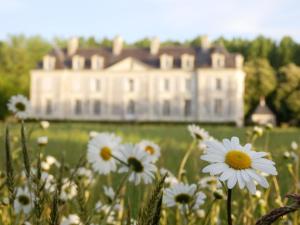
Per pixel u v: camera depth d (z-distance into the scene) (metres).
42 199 1.21
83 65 64.50
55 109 64.12
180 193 2.06
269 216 0.97
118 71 63.16
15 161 2.74
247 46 82.06
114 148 2.44
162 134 22.89
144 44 90.00
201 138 2.95
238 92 60.59
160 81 62.28
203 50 62.69
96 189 3.55
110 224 2.27
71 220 2.01
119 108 63.12
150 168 2.08
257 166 1.27
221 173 1.25
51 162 2.75
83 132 18.73
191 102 61.56
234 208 3.07
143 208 1.06
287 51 78.44
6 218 2.11
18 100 3.25
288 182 4.10
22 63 69.06
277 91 66.69
